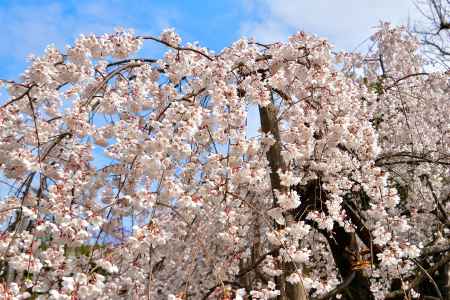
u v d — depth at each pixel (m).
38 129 3.33
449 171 6.49
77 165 3.39
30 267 2.80
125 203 3.28
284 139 3.78
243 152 3.37
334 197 4.07
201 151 4.01
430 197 6.19
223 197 3.50
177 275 4.85
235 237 3.80
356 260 5.14
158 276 4.85
